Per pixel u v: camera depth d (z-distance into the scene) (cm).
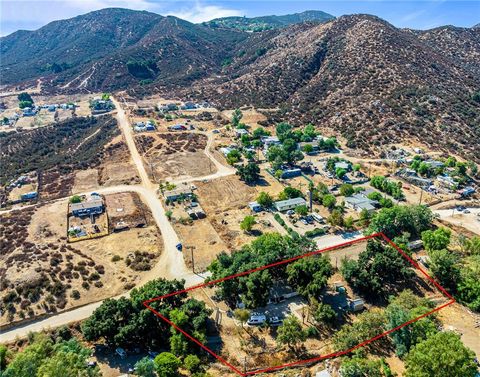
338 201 13475
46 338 7238
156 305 7662
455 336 6341
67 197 13975
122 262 10162
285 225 11869
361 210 12519
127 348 7412
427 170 15175
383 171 15912
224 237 11300
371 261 9288
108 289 9175
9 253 10456
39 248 10594
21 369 5822
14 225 11881
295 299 8675
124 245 10900
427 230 10669
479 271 8744
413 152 17038
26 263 9900
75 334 7888
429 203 13300
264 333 7781
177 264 10131
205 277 9562
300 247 9600
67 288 9106
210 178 15550
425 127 18500
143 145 18825
